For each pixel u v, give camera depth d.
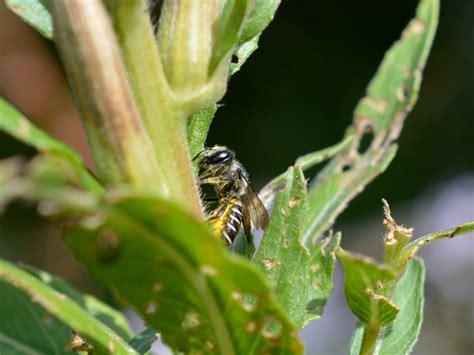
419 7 0.15
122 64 0.11
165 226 0.10
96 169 0.11
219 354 0.11
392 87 0.15
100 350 0.11
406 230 0.12
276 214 0.12
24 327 0.12
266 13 0.12
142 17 0.11
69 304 0.10
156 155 0.11
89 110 0.11
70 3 0.10
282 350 0.11
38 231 0.25
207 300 0.10
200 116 0.12
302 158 0.14
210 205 0.16
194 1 0.11
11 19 0.23
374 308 0.12
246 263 0.10
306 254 0.12
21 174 0.09
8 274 0.10
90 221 0.10
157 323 0.11
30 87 0.24
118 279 0.10
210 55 0.11
